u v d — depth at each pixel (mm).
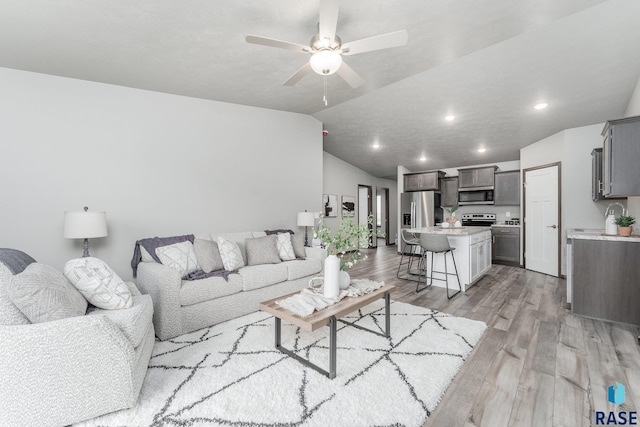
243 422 1488
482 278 4656
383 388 1760
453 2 2014
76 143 2801
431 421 1510
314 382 1825
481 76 3326
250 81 3152
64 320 1429
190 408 1591
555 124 4539
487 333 2572
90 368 1452
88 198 2861
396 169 8156
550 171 4973
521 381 1853
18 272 1599
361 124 5023
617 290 2799
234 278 2854
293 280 3369
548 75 3230
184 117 3461
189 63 2662
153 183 3240
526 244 5457
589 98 3689
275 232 3969
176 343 2350
